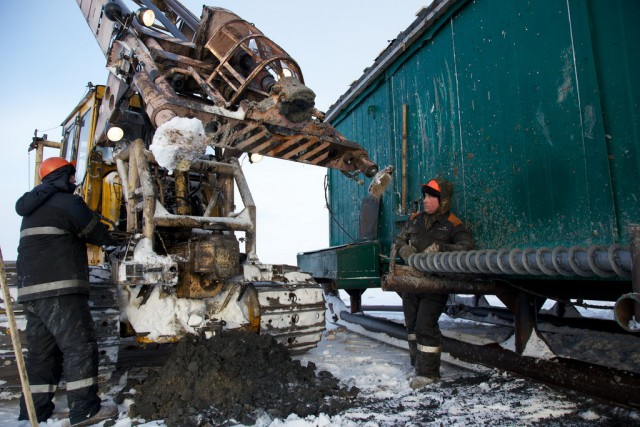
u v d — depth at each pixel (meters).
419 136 5.13
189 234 3.88
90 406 2.60
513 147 3.63
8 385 2.87
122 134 3.74
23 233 2.68
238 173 4.12
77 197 2.80
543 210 3.31
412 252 3.29
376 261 5.58
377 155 6.21
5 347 2.90
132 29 3.77
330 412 2.60
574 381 2.72
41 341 2.66
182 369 2.93
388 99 5.86
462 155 4.31
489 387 3.05
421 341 3.32
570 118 3.09
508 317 5.05
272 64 3.69
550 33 3.27
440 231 3.38
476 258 2.71
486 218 3.94
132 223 3.66
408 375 3.51
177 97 3.05
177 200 3.77
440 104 4.72
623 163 2.73
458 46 4.40
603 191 2.84
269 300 3.90
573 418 2.42
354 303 6.17
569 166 3.09
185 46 3.85
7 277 3.06
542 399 2.74
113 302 3.20
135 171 3.69
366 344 5.05
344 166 4.00
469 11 4.23
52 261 2.62
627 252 1.96
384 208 5.94
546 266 2.38
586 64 2.97
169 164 2.95
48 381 2.69
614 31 2.80
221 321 3.63
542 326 4.50
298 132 3.46
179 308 3.52
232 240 3.39
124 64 3.70
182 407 2.63
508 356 3.28
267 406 2.66
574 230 3.04
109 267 3.69
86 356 2.62
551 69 3.26
